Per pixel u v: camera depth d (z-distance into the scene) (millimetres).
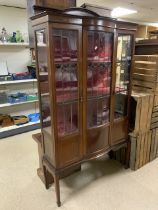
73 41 1474
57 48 1415
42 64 1549
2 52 3305
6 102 3250
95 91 1746
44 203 1812
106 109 1906
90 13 1507
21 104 3648
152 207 1759
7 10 3182
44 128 1756
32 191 1972
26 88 3680
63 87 1533
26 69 3650
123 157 2381
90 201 1830
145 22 5605
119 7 3801
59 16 1307
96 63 1683
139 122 2141
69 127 1692
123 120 2078
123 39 1825
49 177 2010
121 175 2213
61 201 1828
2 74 3277
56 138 1576
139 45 2494
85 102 1675
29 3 1632
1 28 3182
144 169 2318
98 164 2438
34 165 2432
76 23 1406
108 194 1920
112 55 1733
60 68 1470
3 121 3270
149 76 2186
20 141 3094
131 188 1998
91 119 1818
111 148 2039
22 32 3418
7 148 2865
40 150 2002
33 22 1459
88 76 1649
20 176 2215
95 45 1636
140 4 3592
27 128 3465
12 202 1828
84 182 2098
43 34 1432
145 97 2094
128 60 1933
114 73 1804
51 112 1512
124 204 1794
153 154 2467
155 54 2336
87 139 1790
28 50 3566
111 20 1598
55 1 1559
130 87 2029
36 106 3877
